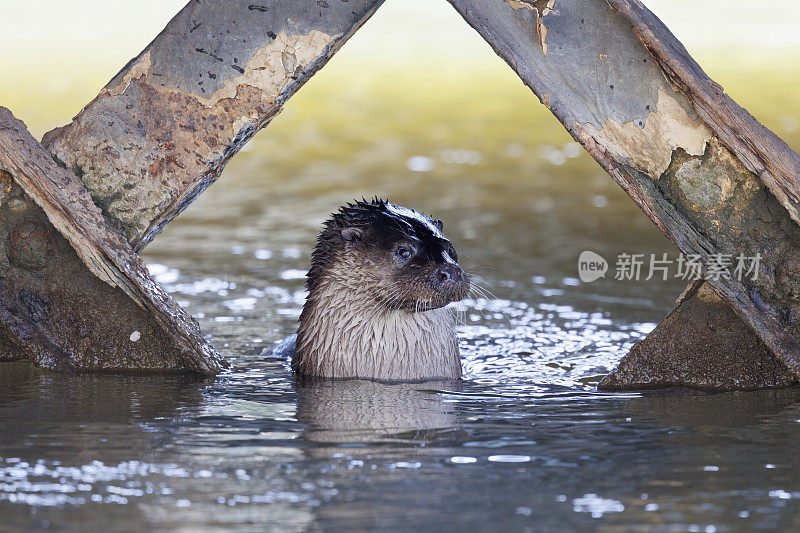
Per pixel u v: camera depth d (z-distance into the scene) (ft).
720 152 41.78
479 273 68.44
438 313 47.14
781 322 42.16
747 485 29.40
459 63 195.52
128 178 44.27
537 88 43.06
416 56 203.62
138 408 38.27
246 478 29.84
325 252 47.11
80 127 44.11
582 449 32.96
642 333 54.34
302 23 44.11
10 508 27.45
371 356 45.68
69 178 43.73
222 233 81.35
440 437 34.45
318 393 42.04
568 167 111.04
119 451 32.42
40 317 45.42
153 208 44.50
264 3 44.04
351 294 46.06
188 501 27.99
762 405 39.32
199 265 70.90
